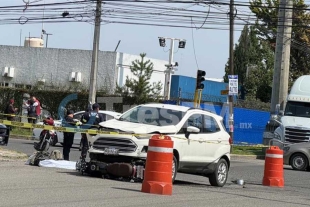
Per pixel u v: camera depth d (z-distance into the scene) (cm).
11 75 5503
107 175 1648
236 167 2742
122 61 5150
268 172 1964
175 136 1642
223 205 1299
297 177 2412
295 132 3164
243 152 3694
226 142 1861
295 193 1745
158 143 1391
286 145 2995
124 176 1596
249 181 2112
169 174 1397
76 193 1286
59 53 5375
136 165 1597
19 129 3791
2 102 4525
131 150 1589
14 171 1625
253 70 7625
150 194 1366
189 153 1691
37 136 3138
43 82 4803
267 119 4609
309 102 3262
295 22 6031
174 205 1226
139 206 1175
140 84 4344
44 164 1850
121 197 1277
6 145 2480
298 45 6406
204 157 1756
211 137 1789
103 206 1140
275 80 3597
